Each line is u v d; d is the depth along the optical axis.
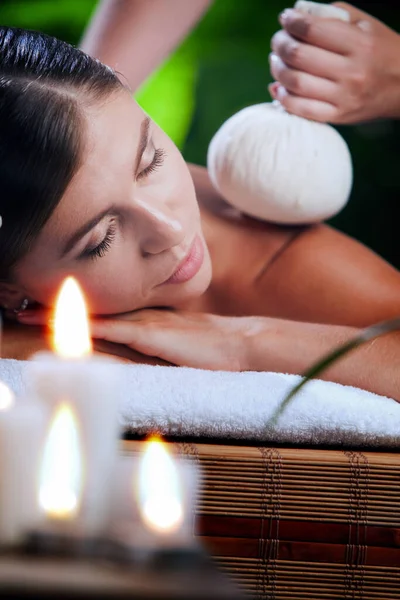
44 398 0.57
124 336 1.43
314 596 1.07
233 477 1.06
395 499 1.08
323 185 1.59
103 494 0.51
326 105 1.61
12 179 1.32
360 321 1.61
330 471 1.07
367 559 1.08
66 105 1.32
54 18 3.14
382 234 3.08
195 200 1.47
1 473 0.50
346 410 1.16
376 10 3.12
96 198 1.34
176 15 1.85
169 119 3.08
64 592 0.39
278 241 1.68
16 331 1.46
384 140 3.06
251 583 1.06
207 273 1.50
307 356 1.41
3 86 1.32
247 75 3.11
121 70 1.83
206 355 1.44
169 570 0.41
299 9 1.66
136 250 1.40
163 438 1.17
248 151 1.57
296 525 1.07
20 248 1.37
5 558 0.43
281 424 1.15
